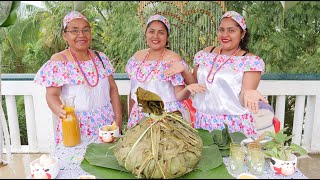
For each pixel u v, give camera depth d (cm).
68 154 141
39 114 258
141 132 125
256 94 149
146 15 236
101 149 144
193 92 174
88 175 117
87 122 180
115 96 200
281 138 128
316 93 254
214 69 181
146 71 192
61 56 180
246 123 180
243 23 172
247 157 129
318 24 307
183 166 115
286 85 253
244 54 178
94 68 185
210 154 135
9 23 160
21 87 255
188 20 247
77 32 174
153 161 113
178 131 126
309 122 266
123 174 121
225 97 179
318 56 325
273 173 122
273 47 328
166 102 192
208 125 185
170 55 194
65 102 152
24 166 136
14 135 269
